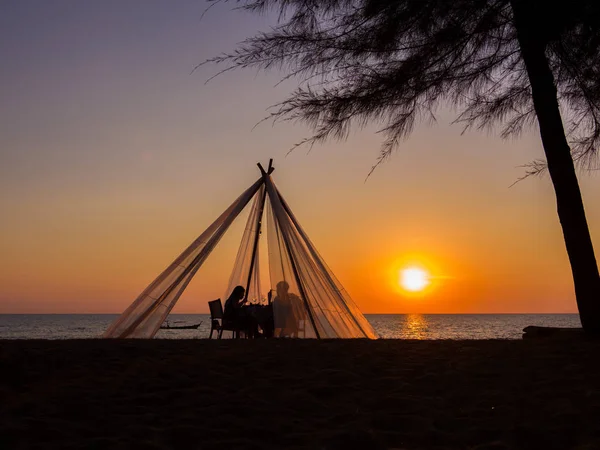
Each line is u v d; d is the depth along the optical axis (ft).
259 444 11.15
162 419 12.53
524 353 18.33
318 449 10.84
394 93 22.36
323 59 22.02
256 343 21.50
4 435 11.27
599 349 18.30
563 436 11.14
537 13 21.59
